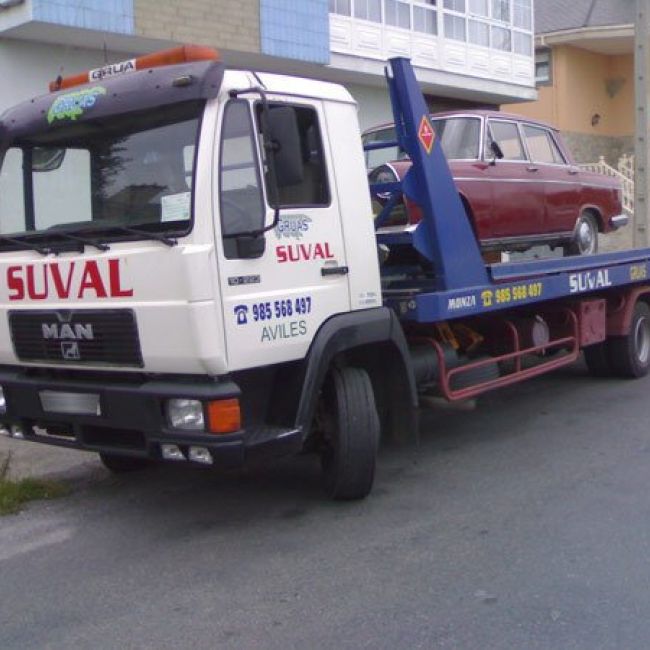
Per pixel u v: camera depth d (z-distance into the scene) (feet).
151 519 19.34
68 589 15.61
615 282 29.63
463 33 58.29
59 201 17.88
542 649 12.58
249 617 14.08
